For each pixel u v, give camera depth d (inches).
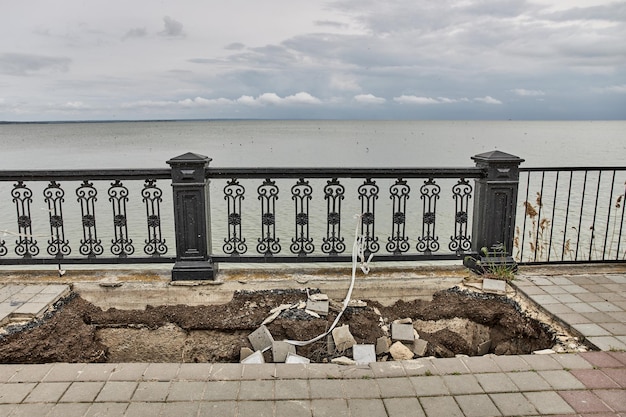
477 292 174.7
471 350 170.7
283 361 146.3
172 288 174.9
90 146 3233.3
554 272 189.0
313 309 163.9
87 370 121.0
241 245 188.5
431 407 106.4
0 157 2001.7
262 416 103.3
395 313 171.9
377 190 186.5
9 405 106.7
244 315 164.2
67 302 168.6
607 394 110.7
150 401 108.3
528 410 105.0
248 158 1758.1
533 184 827.4
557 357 127.3
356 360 143.4
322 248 189.6
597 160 1444.4
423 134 5413.4
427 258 189.5
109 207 715.4
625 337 137.0
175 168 173.5
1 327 148.4
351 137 4414.4
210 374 119.3
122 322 163.6
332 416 103.4
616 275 185.3
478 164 191.6
